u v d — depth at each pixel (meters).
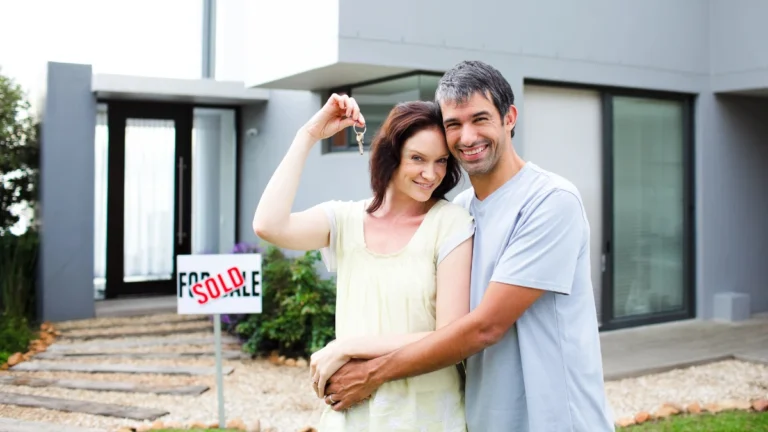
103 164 9.48
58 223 8.55
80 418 5.20
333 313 6.88
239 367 6.75
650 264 7.95
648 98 7.88
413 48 6.37
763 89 7.79
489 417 2.08
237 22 9.54
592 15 7.30
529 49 6.95
